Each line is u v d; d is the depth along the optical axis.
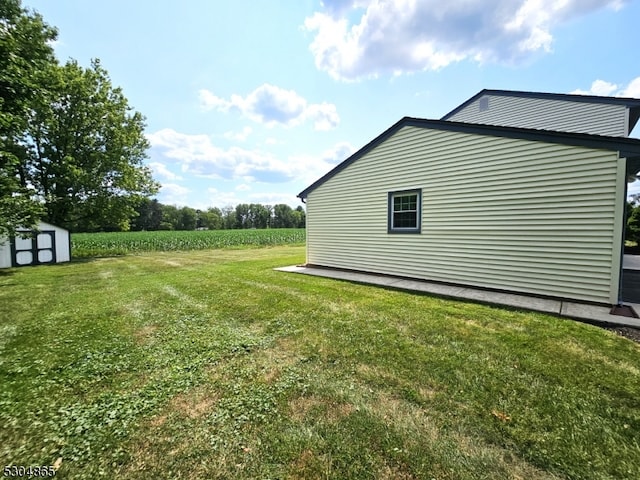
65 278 7.88
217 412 2.00
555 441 1.66
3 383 2.43
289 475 1.48
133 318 4.12
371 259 7.43
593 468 1.48
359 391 2.22
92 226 16.45
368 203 7.41
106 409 2.06
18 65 7.95
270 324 3.77
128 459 1.61
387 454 1.60
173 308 4.58
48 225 12.00
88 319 4.12
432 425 1.82
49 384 2.40
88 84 14.95
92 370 2.63
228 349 3.03
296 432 1.79
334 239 8.41
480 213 5.41
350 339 3.22
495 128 5.12
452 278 5.88
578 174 4.38
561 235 4.56
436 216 6.06
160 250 18.17
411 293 5.34
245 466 1.55
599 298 4.27
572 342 3.03
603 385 2.22
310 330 3.52
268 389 2.27
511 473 1.46
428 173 6.15
